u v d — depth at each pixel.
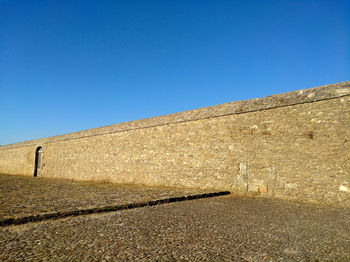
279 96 8.14
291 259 2.95
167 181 10.87
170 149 10.95
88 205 5.70
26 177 18.45
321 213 5.65
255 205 6.61
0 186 10.70
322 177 7.01
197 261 2.86
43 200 6.54
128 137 12.91
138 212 5.49
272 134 8.10
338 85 7.04
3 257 2.86
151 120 11.91
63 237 3.64
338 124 6.89
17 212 4.82
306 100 7.47
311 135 7.32
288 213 5.61
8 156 24.02
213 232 4.00
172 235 3.81
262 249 3.27
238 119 8.98
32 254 2.97
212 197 8.00
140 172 12.05
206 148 9.73
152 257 2.95
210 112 9.80
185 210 5.77
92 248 3.21
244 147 8.71
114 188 10.12
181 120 10.66
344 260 2.92
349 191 6.53
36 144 20.27
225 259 2.93
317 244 3.48
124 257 2.93
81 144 15.95
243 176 8.61
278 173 7.84
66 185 11.66
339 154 6.80
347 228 4.33
